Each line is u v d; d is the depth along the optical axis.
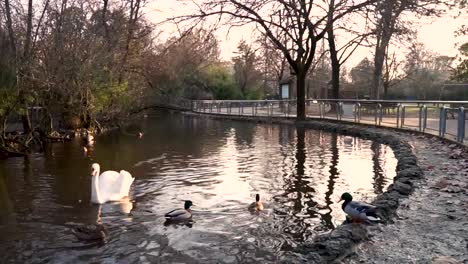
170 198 11.51
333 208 10.32
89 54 24.44
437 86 57.94
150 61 35.62
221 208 10.50
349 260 6.56
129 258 7.73
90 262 7.58
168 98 58.69
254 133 28.58
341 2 28.22
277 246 8.15
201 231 8.98
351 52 37.88
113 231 9.05
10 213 10.30
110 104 30.34
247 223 9.40
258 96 72.38
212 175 14.27
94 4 26.72
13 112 19.72
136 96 35.38
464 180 10.83
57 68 21.22
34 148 20.98
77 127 26.86
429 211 8.55
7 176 14.40
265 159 17.39
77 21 23.48
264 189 12.23
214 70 70.62
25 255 7.89
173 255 7.83
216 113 49.41
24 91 18.84
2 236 8.81
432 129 19.78
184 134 28.64
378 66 39.62
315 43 31.97
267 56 43.47
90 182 13.45
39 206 10.85
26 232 9.02
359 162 16.25
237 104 46.22
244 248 8.09
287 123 34.12
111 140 24.95
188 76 64.06
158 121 42.78
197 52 40.09
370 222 7.95
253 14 27.69
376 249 6.91
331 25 31.52
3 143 18.50
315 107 35.19
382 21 26.69
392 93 62.78
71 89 23.45
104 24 27.03
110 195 11.29
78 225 9.41
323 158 17.33
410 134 21.48
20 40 18.95
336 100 31.58
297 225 9.22
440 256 6.52
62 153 19.56
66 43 22.55
